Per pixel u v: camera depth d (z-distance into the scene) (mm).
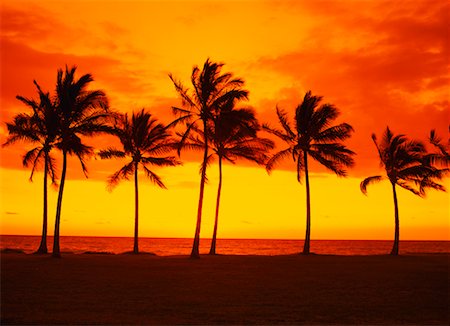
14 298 15719
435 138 39562
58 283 19359
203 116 37469
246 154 44812
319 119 43469
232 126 38094
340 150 42781
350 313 13914
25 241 150500
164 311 13875
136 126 44875
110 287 18500
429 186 43656
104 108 34875
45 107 34438
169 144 44594
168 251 94188
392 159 45062
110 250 90750
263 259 36375
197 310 14070
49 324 12070
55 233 34250
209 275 23422
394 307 14891
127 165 45469
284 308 14531
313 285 19859
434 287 19500
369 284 20328
